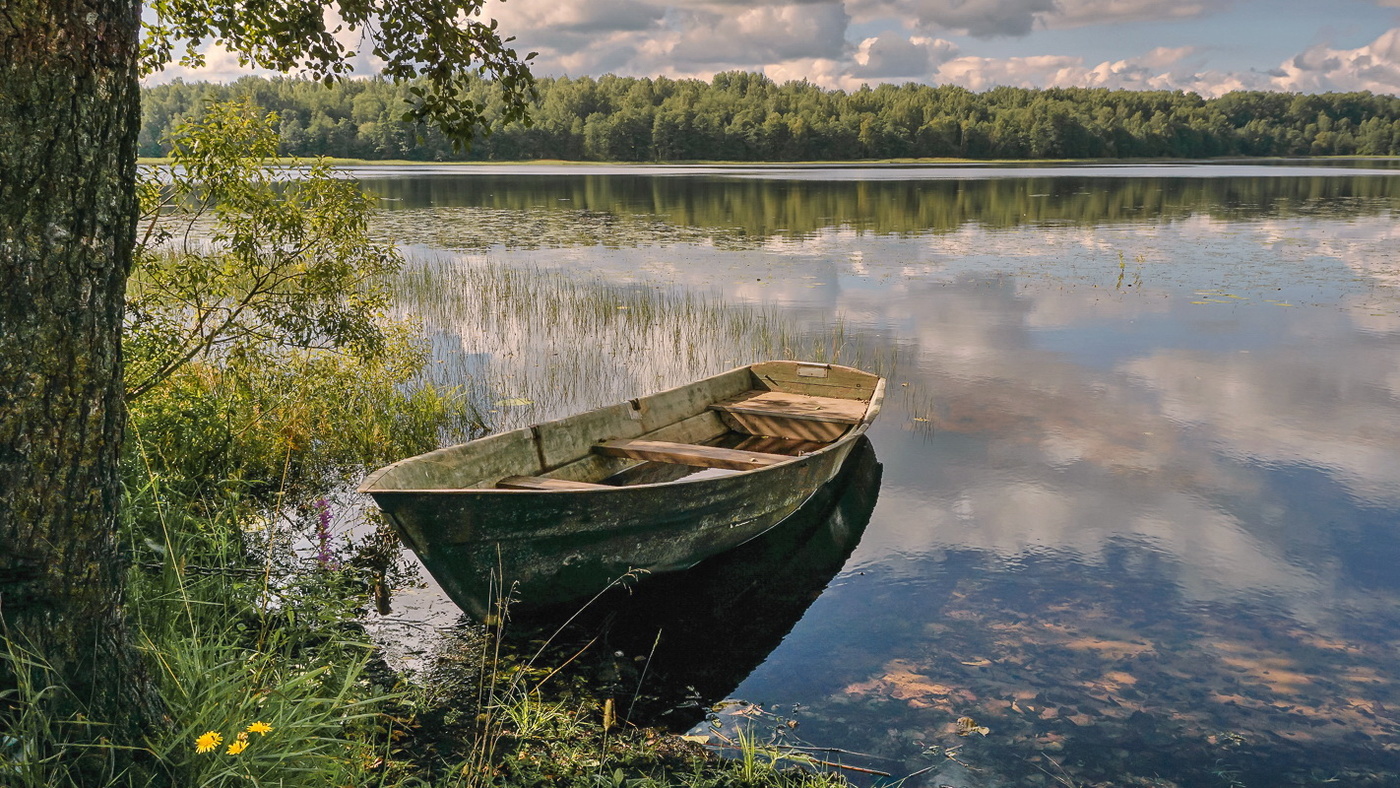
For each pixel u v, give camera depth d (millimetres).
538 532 4508
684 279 15859
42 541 2215
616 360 10539
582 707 3979
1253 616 4863
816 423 7445
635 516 4852
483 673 4172
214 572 4160
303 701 2873
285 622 4223
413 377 9320
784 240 22109
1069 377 9812
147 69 5023
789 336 11656
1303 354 10695
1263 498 6508
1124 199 36312
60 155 2117
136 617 3039
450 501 4152
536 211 30500
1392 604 4988
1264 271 16734
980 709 4023
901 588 5230
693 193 40656
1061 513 6297
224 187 5617
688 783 3453
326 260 6000
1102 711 4004
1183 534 5930
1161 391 9250
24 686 2168
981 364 10375
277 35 3953
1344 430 7988
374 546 5621
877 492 6730
